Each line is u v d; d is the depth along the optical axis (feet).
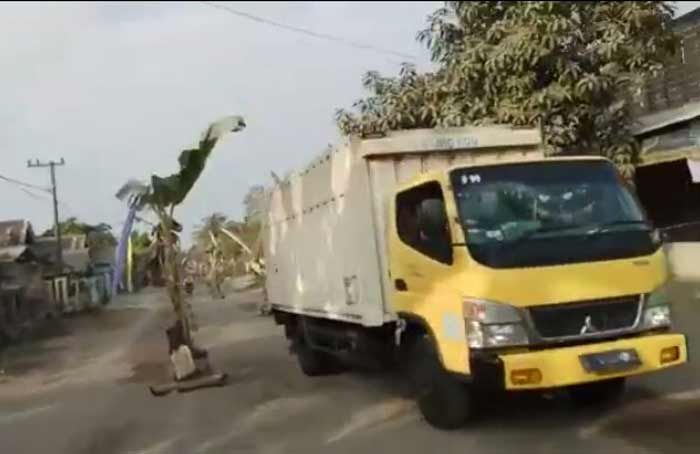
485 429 25.86
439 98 47.11
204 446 27.89
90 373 52.90
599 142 45.32
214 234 152.97
